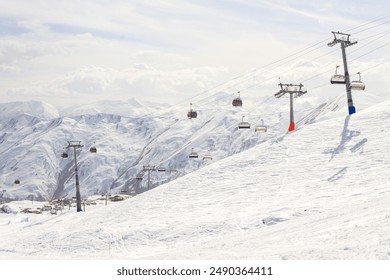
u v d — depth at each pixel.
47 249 34.69
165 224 34.06
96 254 30.23
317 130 50.53
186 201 40.53
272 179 39.97
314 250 13.90
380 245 12.60
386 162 36.00
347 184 33.41
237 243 20.64
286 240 18.12
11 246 39.31
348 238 14.98
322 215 24.11
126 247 30.61
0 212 124.75
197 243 27.61
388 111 49.38
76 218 53.22
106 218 43.06
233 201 36.81
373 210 20.42
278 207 31.72
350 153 40.62
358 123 48.31
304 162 41.94
